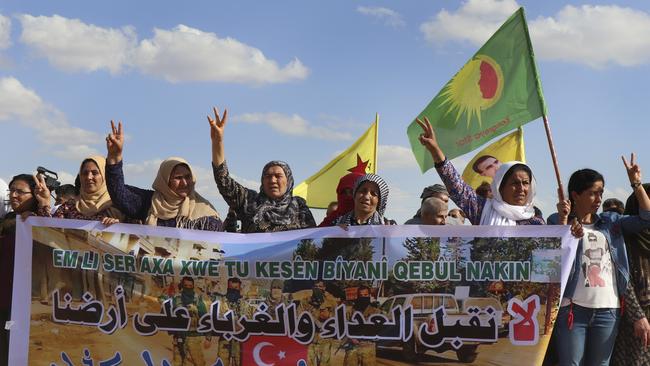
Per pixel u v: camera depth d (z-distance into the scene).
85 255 5.57
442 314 5.15
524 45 6.54
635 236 5.49
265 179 6.06
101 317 5.51
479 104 6.83
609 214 5.49
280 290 5.36
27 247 5.64
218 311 5.41
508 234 5.10
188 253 5.47
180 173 6.03
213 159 5.93
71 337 5.54
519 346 5.04
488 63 6.80
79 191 6.77
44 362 5.55
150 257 5.50
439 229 5.18
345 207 6.13
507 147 8.80
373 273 5.25
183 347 5.43
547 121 6.25
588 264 5.18
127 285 5.50
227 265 5.42
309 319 5.31
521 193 5.32
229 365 5.38
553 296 5.02
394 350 5.19
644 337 5.22
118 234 5.54
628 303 5.28
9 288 5.93
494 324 5.08
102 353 5.50
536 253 5.06
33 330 5.59
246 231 6.04
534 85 6.39
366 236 5.27
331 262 5.31
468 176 9.02
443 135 7.08
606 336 5.19
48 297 5.59
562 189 5.28
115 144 5.89
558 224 5.23
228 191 5.98
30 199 6.10
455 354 5.12
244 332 5.38
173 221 6.03
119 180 5.95
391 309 5.20
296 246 5.36
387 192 5.70
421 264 5.18
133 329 5.48
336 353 5.26
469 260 5.14
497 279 5.10
